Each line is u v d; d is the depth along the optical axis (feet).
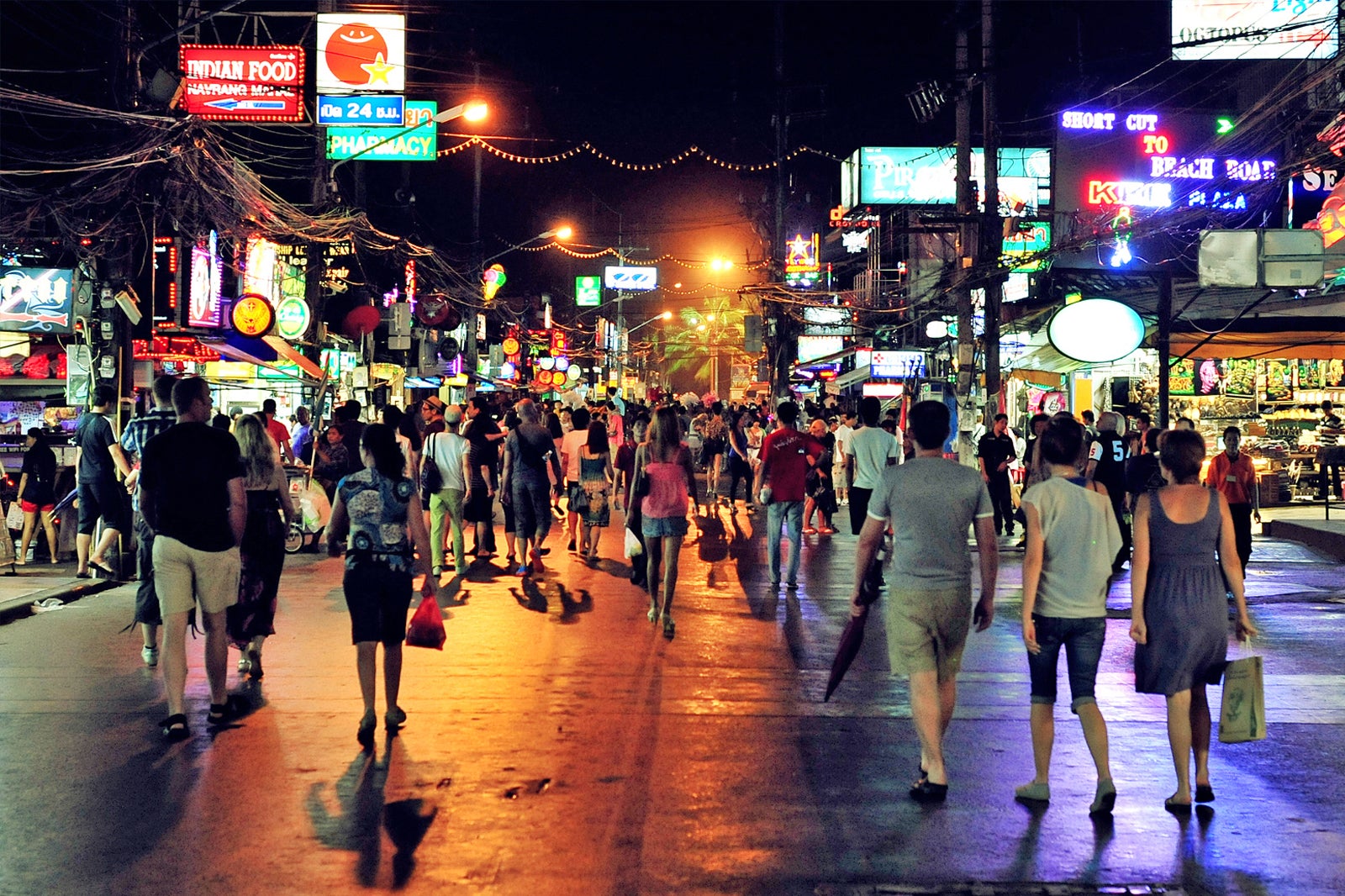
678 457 34.58
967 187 77.46
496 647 31.94
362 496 23.32
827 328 145.48
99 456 43.57
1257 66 103.60
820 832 17.92
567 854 16.94
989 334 73.97
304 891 15.58
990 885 15.94
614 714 24.89
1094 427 54.39
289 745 22.52
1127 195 101.96
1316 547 59.82
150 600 29.17
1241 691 18.88
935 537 19.62
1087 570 19.26
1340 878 16.30
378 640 23.17
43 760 21.49
